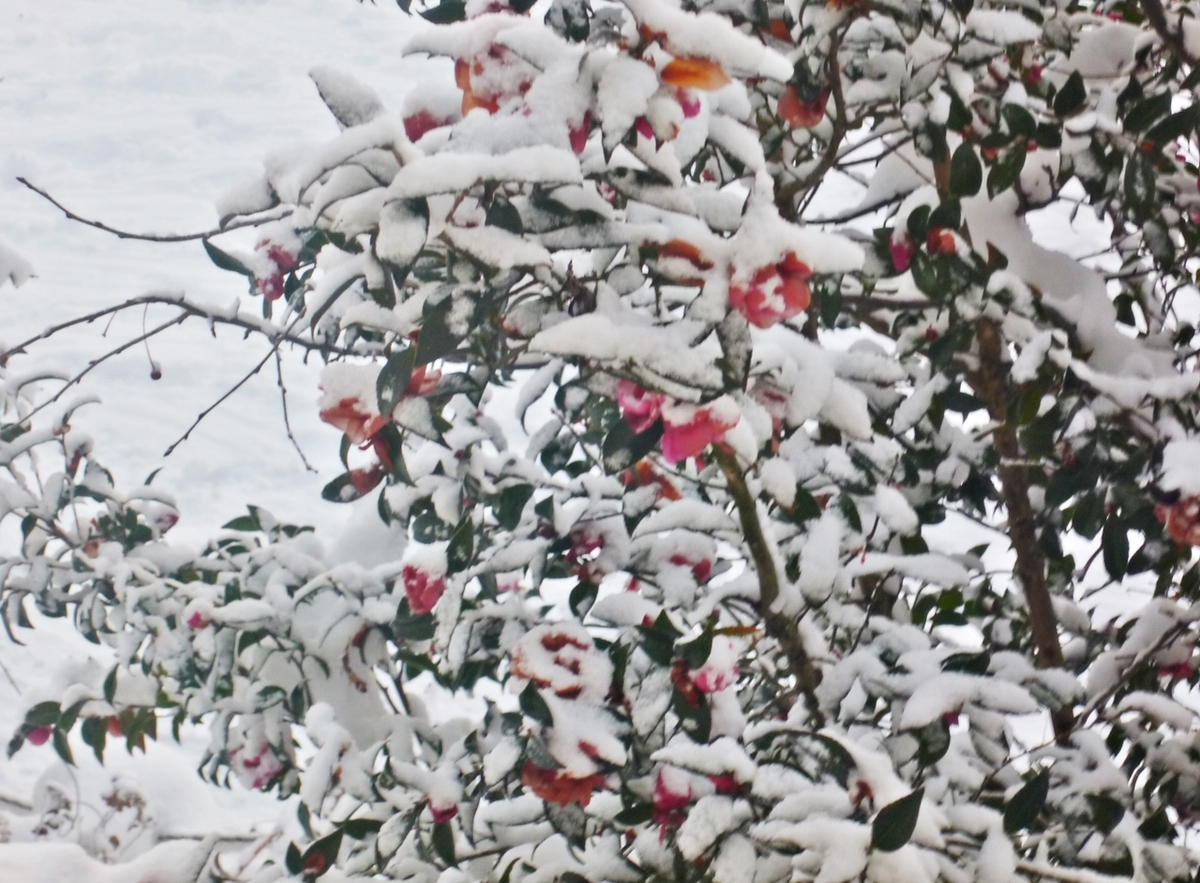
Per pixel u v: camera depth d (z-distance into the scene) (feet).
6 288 16.69
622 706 3.78
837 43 3.96
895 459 4.10
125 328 15.81
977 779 4.12
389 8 27.68
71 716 5.62
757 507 3.92
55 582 5.65
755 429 3.54
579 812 3.87
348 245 3.72
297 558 5.22
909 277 5.09
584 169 3.26
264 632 5.12
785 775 3.49
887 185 5.21
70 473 5.75
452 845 4.13
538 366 4.62
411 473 4.56
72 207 19.16
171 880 5.05
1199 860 4.30
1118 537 4.62
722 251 3.14
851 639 4.67
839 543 4.01
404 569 4.25
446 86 3.50
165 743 9.20
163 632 5.29
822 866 3.20
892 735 4.04
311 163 2.89
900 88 4.28
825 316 4.25
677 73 2.96
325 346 4.49
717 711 3.78
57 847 5.28
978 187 4.28
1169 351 5.21
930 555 4.57
